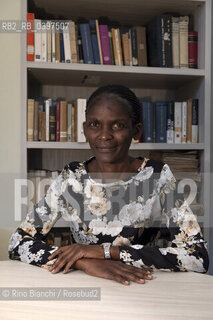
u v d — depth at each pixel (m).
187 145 2.36
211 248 2.26
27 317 0.77
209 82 2.36
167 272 1.12
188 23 2.43
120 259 1.12
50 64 2.22
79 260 1.12
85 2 2.28
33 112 2.23
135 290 0.94
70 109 2.28
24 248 1.25
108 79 2.47
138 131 1.48
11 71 2.21
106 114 1.37
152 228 1.41
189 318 0.76
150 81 2.53
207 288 0.96
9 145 2.21
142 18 2.54
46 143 2.22
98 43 2.29
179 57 2.36
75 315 0.78
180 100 2.70
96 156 1.42
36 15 2.45
